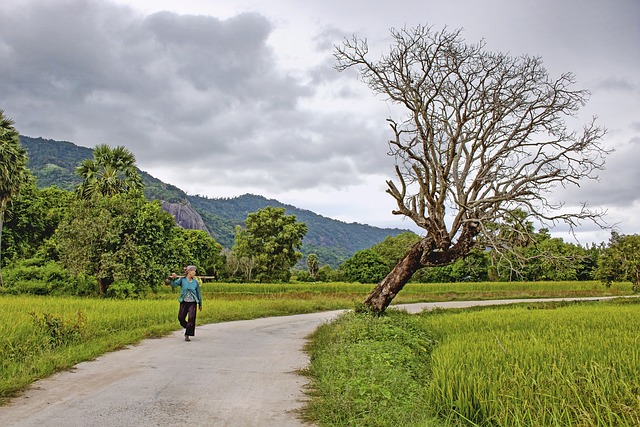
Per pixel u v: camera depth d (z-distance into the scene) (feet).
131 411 23.30
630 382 26.21
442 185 74.90
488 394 24.89
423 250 77.56
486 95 78.33
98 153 150.20
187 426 21.50
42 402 24.34
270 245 295.69
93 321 54.03
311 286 213.66
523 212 77.25
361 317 63.26
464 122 76.69
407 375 29.96
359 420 22.20
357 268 270.26
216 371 34.45
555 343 41.04
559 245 249.96
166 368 34.47
